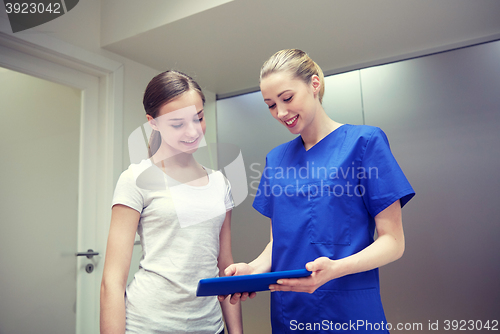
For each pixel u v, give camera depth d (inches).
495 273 70.4
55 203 69.9
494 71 74.5
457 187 75.2
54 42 68.7
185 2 67.9
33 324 64.4
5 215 61.9
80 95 77.1
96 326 73.5
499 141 72.7
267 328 90.6
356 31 73.1
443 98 78.5
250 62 87.6
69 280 70.9
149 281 36.8
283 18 68.0
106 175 77.0
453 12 66.4
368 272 38.8
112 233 36.4
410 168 79.7
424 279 75.9
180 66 89.3
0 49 63.7
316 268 31.5
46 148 69.3
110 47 78.4
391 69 84.4
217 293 31.4
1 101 62.7
